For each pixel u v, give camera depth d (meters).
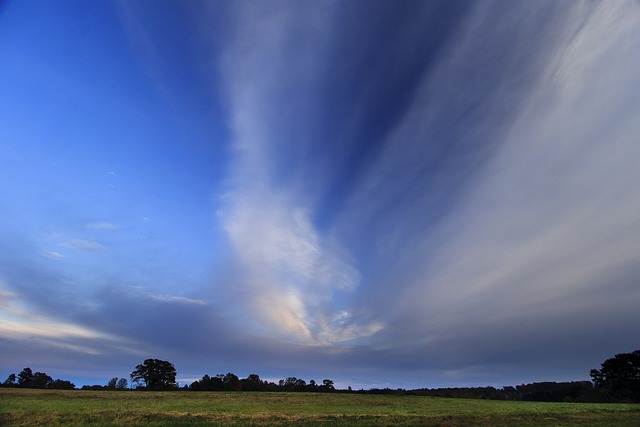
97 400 53.44
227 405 49.50
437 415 38.66
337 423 32.88
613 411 44.94
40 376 119.44
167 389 111.56
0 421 31.23
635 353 80.25
